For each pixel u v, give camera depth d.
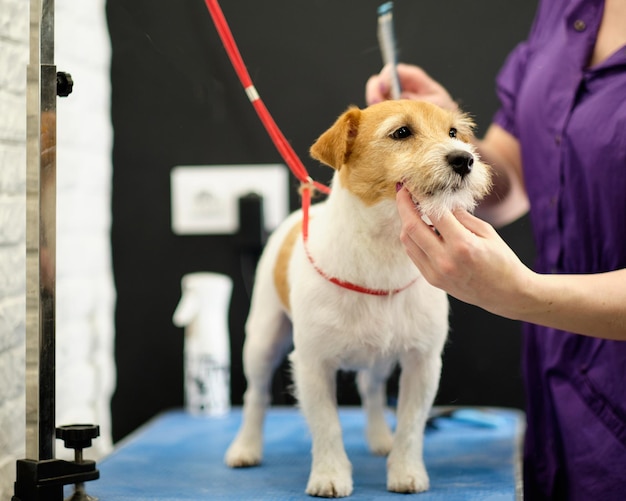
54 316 1.11
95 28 2.04
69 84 1.15
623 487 1.34
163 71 2.14
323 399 1.32
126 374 2.19
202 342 2.03
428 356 1.36
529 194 1.59
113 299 2.17
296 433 1.80
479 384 2.10
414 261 1.08
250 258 2.14
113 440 2.18
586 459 1.40
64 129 1.85
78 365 1.92
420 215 1.10
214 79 2.13
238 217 2.10
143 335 2.18
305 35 2.11
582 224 1.42
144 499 1.26
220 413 2.03
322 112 2.11
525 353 1.62
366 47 2.09
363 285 1.30
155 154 2.16
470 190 1.21
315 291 1.32
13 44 1.36
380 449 1.60
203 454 1.62
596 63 1.48
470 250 0.99
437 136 1.28
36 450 1.11
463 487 1.31
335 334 1.32
